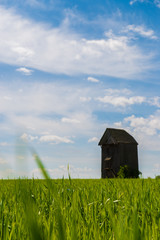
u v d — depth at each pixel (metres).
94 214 2.43
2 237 1.77
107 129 54.28
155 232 1.84
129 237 1.03
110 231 1.99
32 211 0.55
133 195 3.40
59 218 0.66
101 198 3.48
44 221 2.04
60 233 0.64
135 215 0.87
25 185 0.60
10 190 4.70
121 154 51.53
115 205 2.76
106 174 53.22
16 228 2.13
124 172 48.28
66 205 2.63
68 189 3.26
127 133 55.75
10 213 2.66
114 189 4.16
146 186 4.32
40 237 0.53
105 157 53.91
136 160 53.19
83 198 3.24
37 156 0.54
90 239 1.79
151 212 2.54
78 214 2.37
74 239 0.92
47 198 3.12
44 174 0.53
